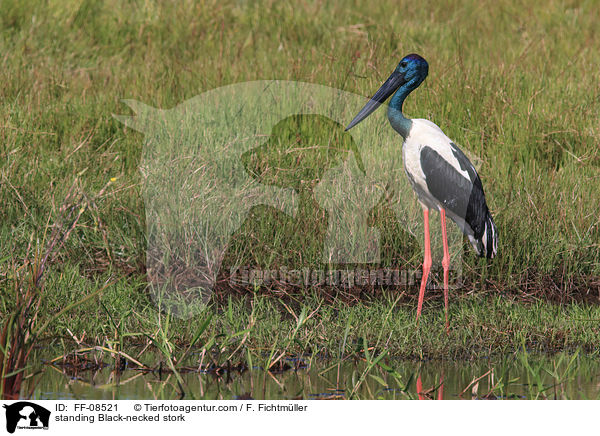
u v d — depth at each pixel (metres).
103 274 9.40
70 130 12.72
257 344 7.86
